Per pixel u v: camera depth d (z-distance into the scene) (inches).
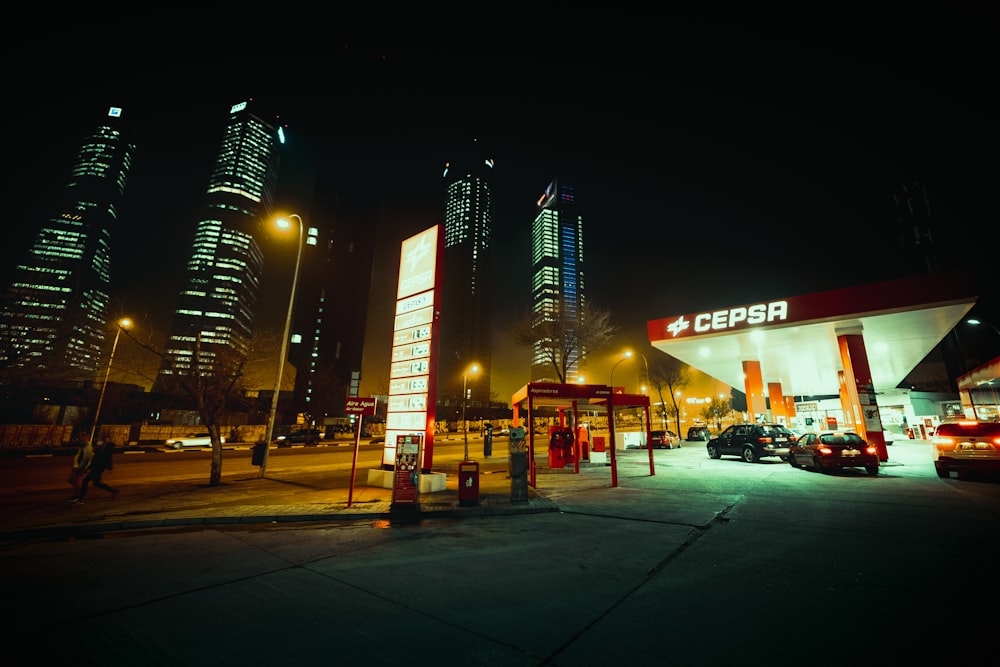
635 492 448.5
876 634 133.6
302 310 4948.3
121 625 146.0
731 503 375.2
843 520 300.4
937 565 200.4
